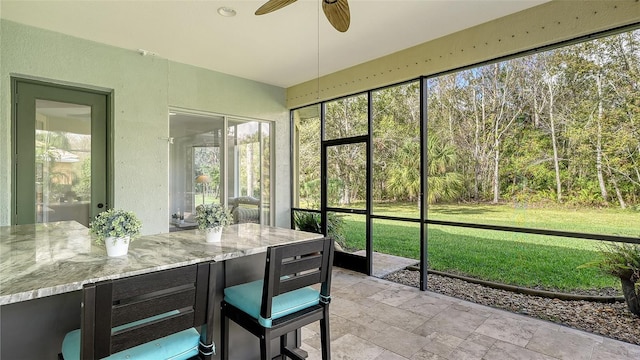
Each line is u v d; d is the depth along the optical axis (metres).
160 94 4.07
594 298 2.80
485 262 3.46
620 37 2.63
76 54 3.46
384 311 3.12
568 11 2.68
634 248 2.62
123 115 3.79
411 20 3.10
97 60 3.59
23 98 3.28
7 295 1.05
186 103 4.30
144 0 2.72
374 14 2.97
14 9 2.86
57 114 3.49
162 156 4.09
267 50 3.84
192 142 4.49
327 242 1.78
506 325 2.81
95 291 0.99
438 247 3.84
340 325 2.81
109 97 3.78
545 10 2.79
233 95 4.79
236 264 1.96
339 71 4.58
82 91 3.63
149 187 3.99
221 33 3.36
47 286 1.14
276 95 5.34
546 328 2.76
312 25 3.19
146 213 3.96
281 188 5.42
